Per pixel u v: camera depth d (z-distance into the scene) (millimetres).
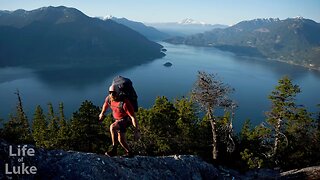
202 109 34719
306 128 38594
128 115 7984
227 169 13617
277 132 38094
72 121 36656
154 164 8922
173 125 36219
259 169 14547
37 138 44875
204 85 33094
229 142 35906
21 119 48094
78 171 7195
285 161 38594
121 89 7625
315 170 10961
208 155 36625
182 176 9336
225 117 40719
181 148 36031
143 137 34531
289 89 37031
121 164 8070
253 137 40156
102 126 37750
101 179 7223
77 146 36750
